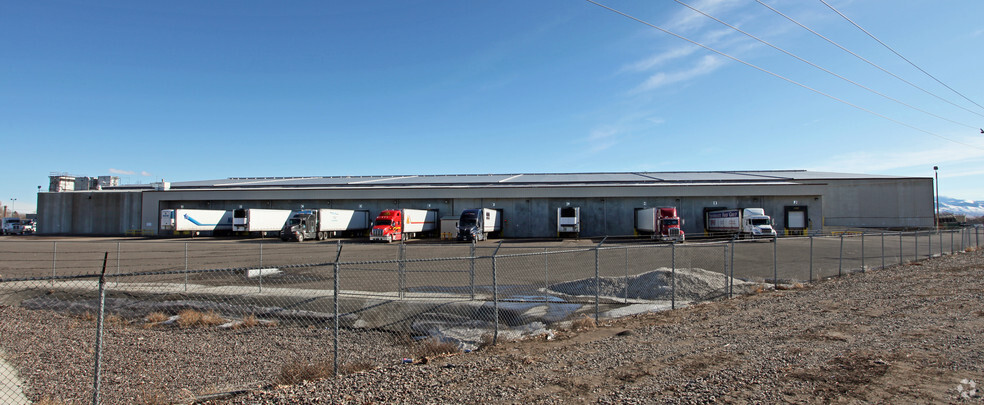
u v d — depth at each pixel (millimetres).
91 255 29719
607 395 6109
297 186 61844
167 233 57969
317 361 9328
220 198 57500
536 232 53406
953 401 5453
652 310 13102
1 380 8430
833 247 33500
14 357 9719
